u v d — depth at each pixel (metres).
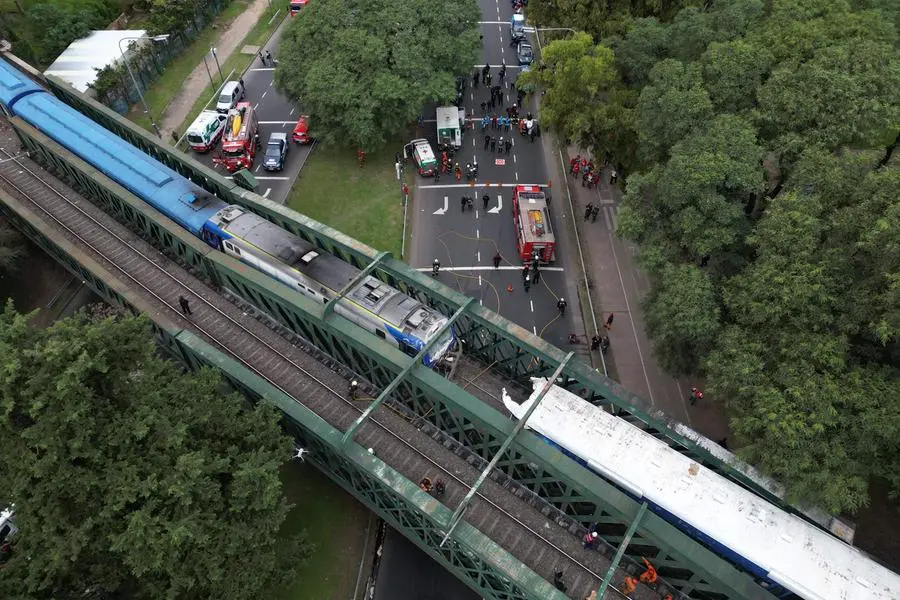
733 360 29.98
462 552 27.42
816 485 26.33
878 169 32.41
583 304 48.38
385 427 33.84
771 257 30.17
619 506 27.08
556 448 30.27
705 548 25.97
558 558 28.89
